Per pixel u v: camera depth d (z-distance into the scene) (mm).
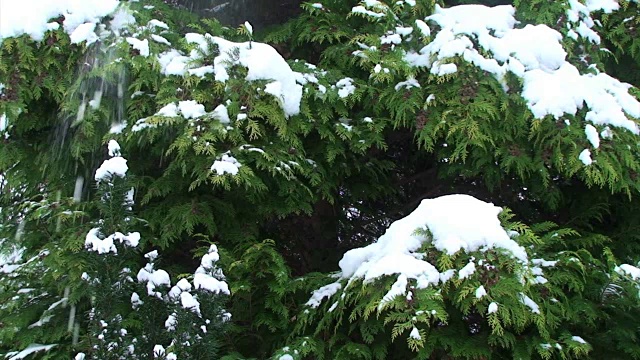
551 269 3043
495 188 3969
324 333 3107
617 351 3082
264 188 3186
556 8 3521
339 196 4195
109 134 3107
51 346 3307
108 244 2646
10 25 2980
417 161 4398
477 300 2465
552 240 3168
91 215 3469
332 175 3711
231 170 2861
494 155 3316
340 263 3104
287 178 3189
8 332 3373
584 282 3082
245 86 3045
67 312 3449
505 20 3549
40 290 3623
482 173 3684
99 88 3146
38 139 3584
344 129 3381
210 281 2703
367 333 2906
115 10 3203
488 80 3191
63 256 3137
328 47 3678
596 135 3045
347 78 3475
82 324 3395
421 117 3262
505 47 3305
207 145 2871
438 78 3176
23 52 3002
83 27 3035
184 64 3141
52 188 3555
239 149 3008
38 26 3027
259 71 3070
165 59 3211
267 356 3342
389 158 4332
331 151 3439
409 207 4387
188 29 3727
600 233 3736
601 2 3633
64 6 3109
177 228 3275
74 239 3090
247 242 3473
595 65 3508
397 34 3410
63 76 3135
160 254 3623
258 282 3309
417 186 4461
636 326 3049
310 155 3607
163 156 3330
